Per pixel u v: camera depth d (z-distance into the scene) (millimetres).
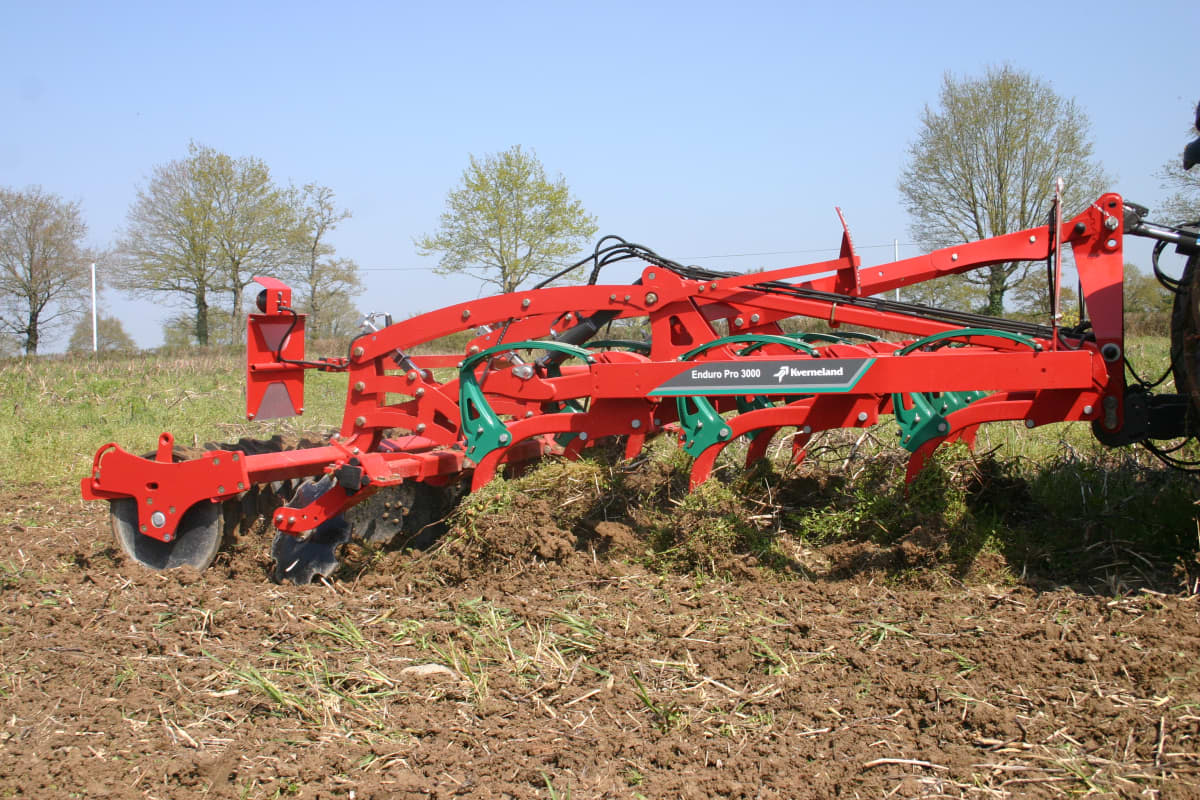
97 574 6012
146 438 11617
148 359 22266
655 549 6082
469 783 3523
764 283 6312
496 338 7137
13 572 6156
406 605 5383
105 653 4746
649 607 5266
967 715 3891
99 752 3781
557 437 7773
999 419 5762
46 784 3551
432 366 7867
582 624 4930
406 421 6562
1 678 4473
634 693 4191
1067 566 5719
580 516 6453
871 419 5789
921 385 5457
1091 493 6711
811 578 5789
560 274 6918
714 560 5805
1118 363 5488
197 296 40781
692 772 3561
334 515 5973
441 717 4035
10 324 40000
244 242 39781
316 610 5336
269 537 6527
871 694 4129
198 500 6012
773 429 6719
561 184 36625
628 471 7059
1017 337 5688
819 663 4453
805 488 6828
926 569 5578
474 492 6180
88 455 10508
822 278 6480
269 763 3693
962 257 6211
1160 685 4070
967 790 3398
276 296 6582
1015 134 32094
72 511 8125
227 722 4023
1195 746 3594
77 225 40156
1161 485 6734
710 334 6383
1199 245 5375
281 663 4598
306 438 7660
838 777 3490
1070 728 3768
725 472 7211
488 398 6477
